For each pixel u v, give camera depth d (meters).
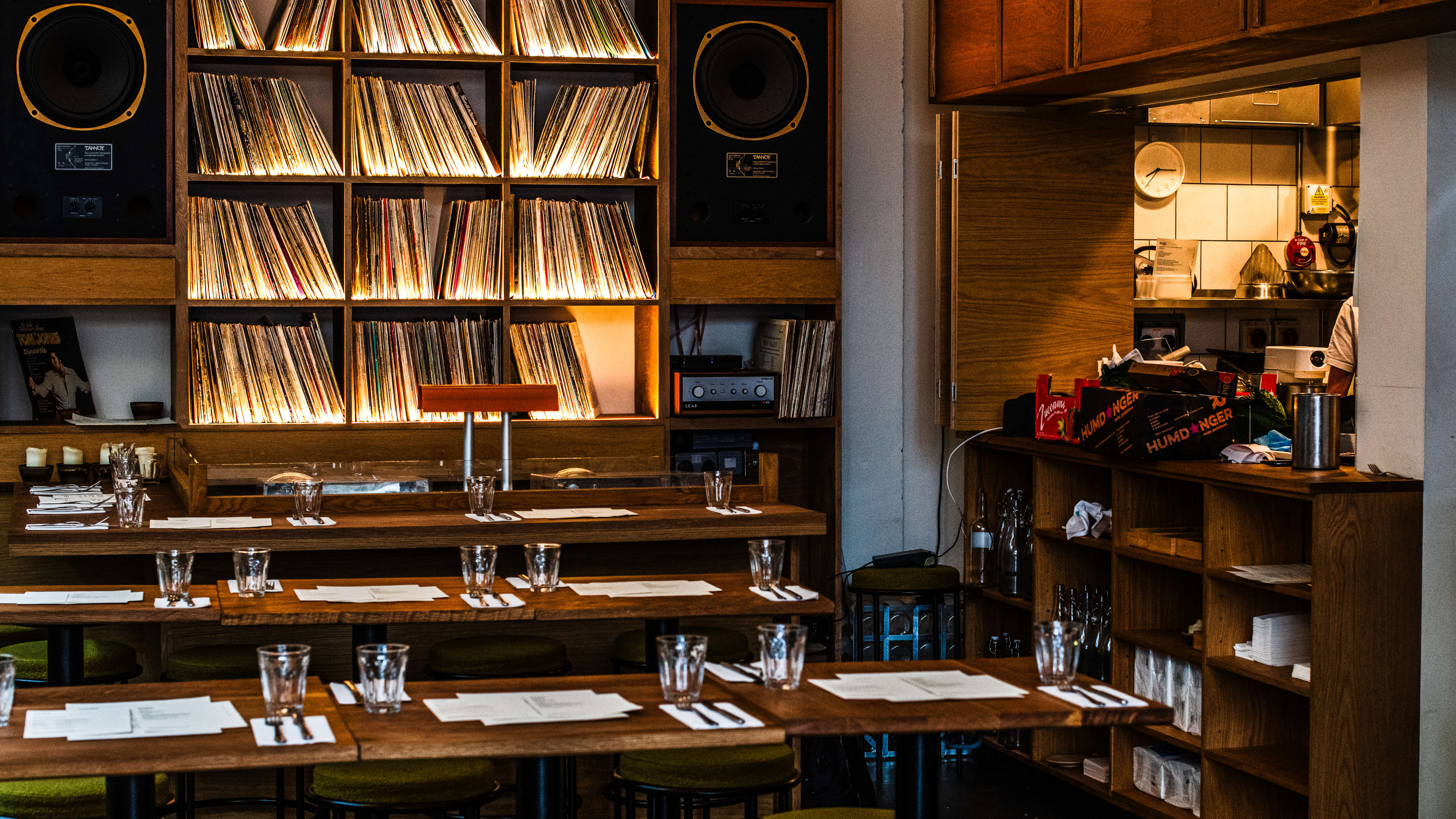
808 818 2.45
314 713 2.02
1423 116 3.42
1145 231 5.52
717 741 1.94
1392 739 3.40
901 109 5.29
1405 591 3.40
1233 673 3.75
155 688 2.20
